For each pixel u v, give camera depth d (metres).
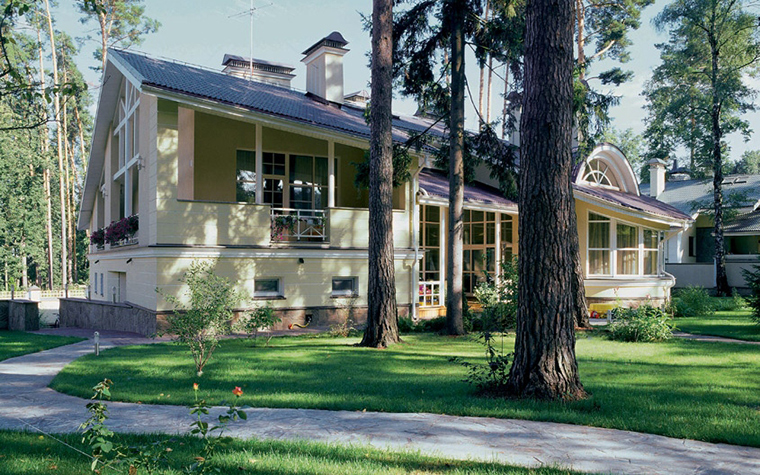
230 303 10.22
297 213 18.53
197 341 9.77
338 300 18.25
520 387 7.81
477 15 16.19
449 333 16.16
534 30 8.11
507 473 4.76
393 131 22.41
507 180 17.31
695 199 39.72
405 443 5.70
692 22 31.84
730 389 8.24
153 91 14.69
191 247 15.70
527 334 7.84
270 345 13.55
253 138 19.59
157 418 6.65
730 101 31.55
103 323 20.84
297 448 5.43
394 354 11.94
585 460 5.20
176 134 15.66
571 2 8.13
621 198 24.78
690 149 43.31
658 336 14.31
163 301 15.30
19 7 7.72
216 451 5.30
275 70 28.70
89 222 28.42
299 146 20.44
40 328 22.38
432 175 24.28
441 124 27.88
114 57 18.23
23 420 6.65
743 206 35.75
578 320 17.16
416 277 19.53
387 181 13.71
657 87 35.66
